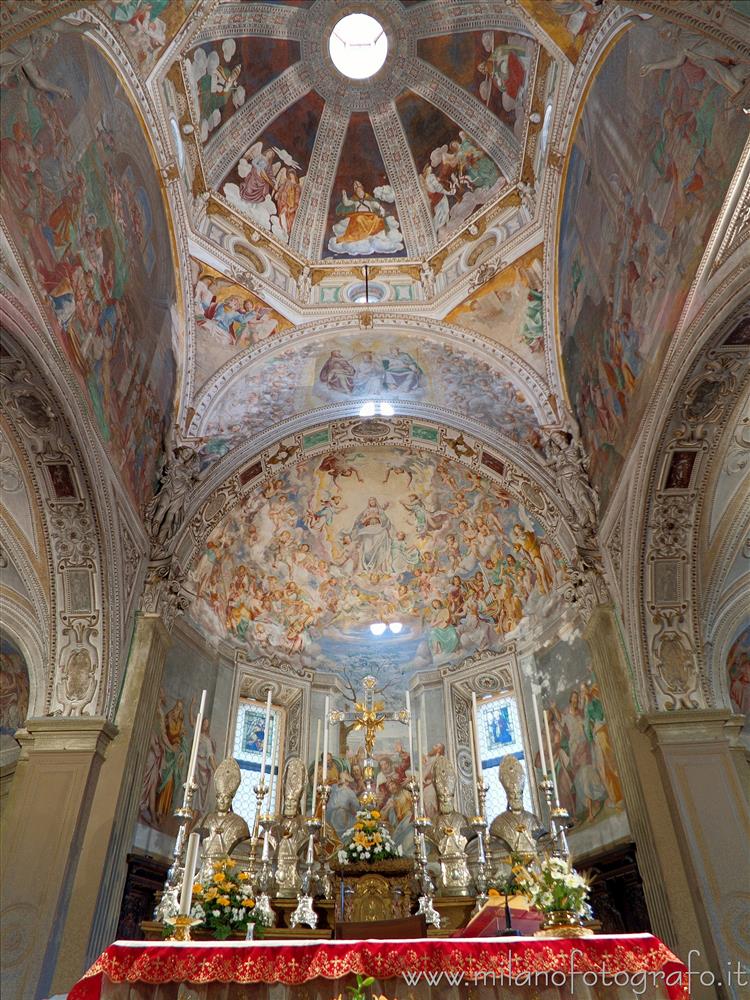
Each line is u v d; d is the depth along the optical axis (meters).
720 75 6.95
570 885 5.43
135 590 10.76
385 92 14.16
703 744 9.31
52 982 7.80
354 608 14.89
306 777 12.30
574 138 11.00
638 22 8.25
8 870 8.38
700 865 8.37
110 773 9.36
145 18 9.48
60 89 8.03
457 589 14.46
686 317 8.31
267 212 13.98
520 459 12.83
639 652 10.09
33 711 9.70
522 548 13.36
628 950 4.81
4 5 5.90
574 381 12.32
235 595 13.60
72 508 9.83
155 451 11.82
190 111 11.96
